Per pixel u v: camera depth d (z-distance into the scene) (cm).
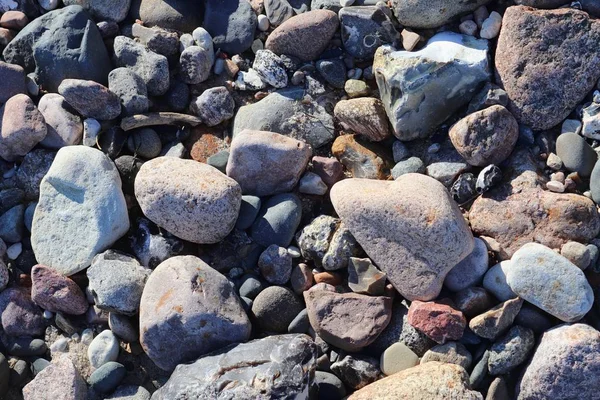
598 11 109
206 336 102
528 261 101
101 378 104
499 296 102
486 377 100
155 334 102
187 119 112
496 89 107
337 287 105
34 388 103
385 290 104
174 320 101
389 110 109
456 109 109
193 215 104
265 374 98
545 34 107
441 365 99
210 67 115
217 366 99
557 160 106
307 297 103
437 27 112
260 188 109
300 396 97
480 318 100
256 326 105
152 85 113
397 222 102
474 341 101
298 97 112
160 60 113
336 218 107
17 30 119
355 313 102
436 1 110
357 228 103
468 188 106
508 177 106
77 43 114
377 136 110
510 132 106
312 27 112
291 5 116
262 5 117
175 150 112
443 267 102
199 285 102
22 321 107
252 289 105
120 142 112
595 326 101
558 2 109
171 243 107
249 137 107
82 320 108
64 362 104
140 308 103
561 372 97
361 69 114
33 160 112
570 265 100
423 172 108
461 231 101
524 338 100
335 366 102
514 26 108
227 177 106
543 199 104
